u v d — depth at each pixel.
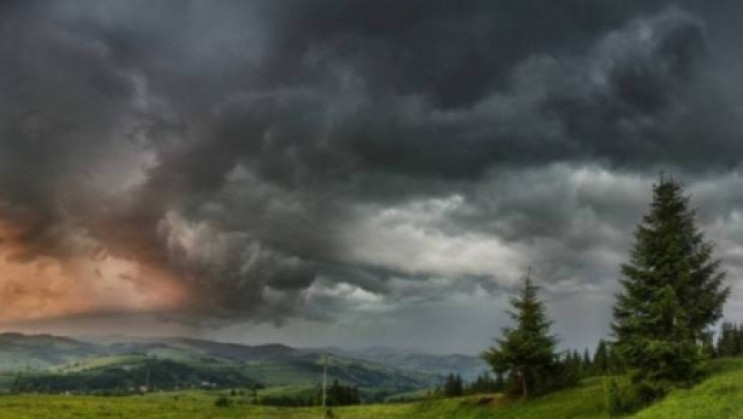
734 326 98.56
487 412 68.44
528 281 71.69
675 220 54.62
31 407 130.50
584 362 111.75
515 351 69.12
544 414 59.12
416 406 85.56
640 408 49.19
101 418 113.94
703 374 50.22
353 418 93.00
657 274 53.34
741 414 33.78
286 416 112.38
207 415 121.88
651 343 49.28
